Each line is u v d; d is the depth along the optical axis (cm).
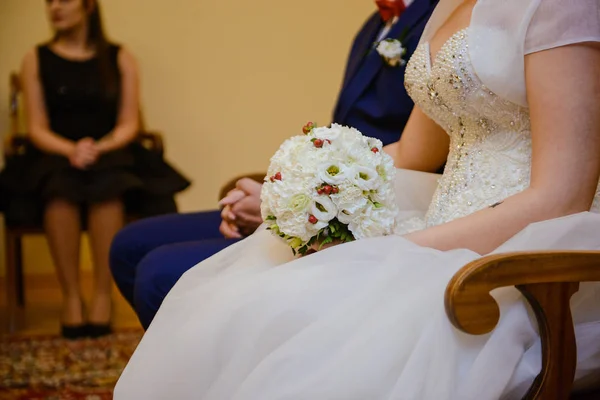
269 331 116
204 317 123
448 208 149
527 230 120
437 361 108
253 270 135
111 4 457
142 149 393
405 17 210
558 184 125
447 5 152
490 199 143
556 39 127
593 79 127
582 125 126
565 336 110
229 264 143
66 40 400
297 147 130
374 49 218
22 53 456
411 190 177
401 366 110
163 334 129
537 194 126
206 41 465
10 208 369
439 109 154
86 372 296
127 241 202
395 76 207
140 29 461
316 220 126
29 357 321
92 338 359
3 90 454
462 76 142
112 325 387
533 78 130
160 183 383
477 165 147
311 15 468
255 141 473
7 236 373
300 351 112
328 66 471
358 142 130
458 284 102
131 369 127
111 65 400
